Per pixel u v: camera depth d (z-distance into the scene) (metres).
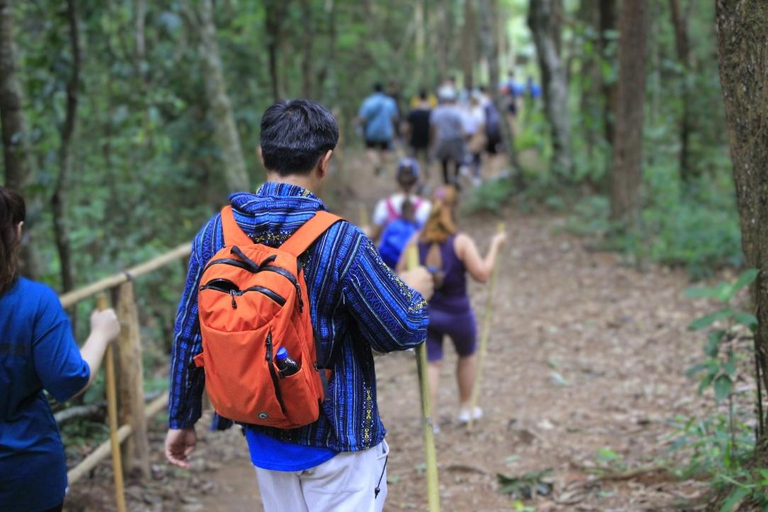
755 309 3.13
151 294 7.71
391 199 7.14
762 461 3.23
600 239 10.87
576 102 20.03
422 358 2.71
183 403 2.41
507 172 15.41
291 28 15.10
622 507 3.95
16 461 2.51
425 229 5.53
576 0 23.25
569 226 11.89
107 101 9.49
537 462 4.94
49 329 2.50
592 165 14.64
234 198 2.38
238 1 13.92
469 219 13.65
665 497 3.93
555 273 9.86
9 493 2.52
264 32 14.07
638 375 6.39
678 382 6.05
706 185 11.72
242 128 12.91
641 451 4.83
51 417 2.63
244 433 2.41
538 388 6.43
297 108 2.38
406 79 30.09
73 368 2.52
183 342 2.37
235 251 2.20
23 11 7.72
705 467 3.89
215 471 4.92
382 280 2.29
